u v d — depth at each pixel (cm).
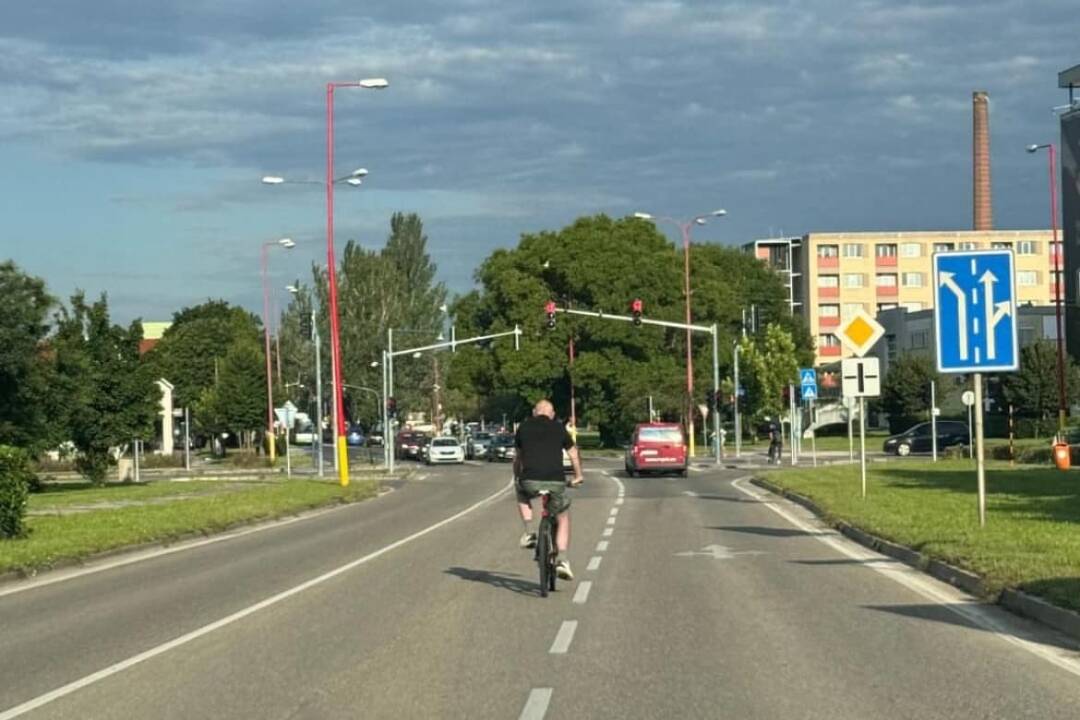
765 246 14312
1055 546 1659
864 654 1071
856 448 7544
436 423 11756
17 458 2266
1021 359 7850
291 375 9506
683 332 8138
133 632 1293
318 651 1136
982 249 1847
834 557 1870
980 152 12225
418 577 1716
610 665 1038
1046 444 5516
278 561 2017
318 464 5900
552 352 7875
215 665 1079
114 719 877
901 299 13575
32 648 1210
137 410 4972
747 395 8431
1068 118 8019
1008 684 937
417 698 920
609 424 8219
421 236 12150
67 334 4912
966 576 1471
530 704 891
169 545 2389
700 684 953
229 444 11181
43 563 1919
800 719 832
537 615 1333
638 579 1638
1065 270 8069
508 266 8044
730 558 1880
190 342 11862
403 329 9681
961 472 3959
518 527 2595
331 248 4381
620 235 8019
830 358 13525
